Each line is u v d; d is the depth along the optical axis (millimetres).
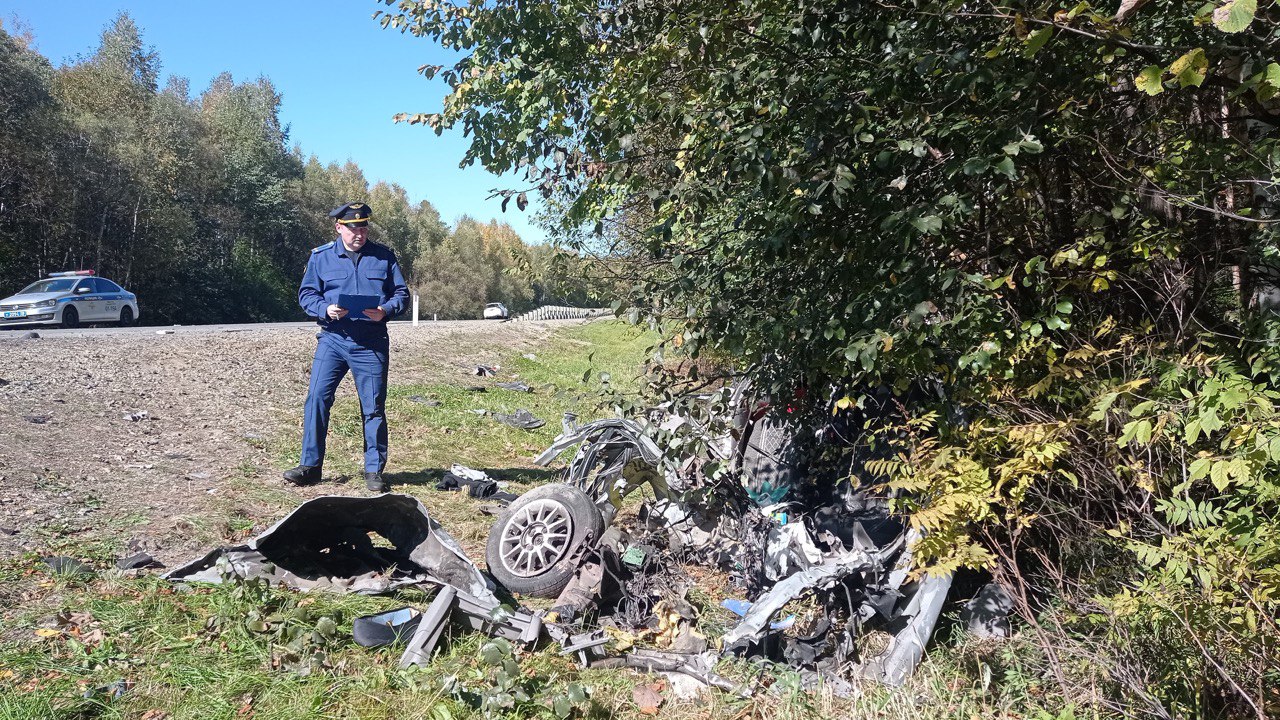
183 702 3277
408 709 3357
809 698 3734
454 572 4574
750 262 4176
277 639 3811
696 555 5410
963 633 4156
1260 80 2910
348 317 6824
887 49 3605
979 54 3525
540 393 14820
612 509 5547
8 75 40656
